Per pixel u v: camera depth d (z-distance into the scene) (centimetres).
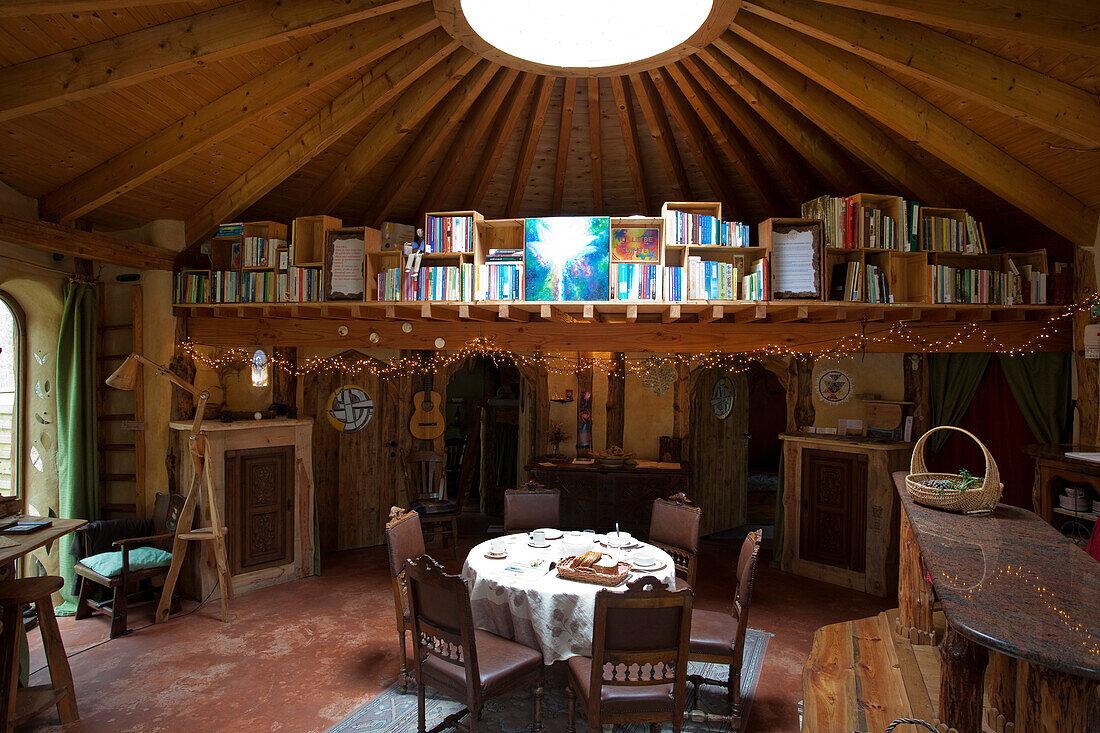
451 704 382
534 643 354
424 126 513
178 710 372
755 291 496
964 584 217
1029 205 457
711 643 352
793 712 380
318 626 496
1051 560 243
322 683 406
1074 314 495
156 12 344
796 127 484
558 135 547
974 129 433
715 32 374
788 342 572
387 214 612
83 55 357
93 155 462
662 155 529
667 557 411
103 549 516
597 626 289
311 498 619
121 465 579
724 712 379
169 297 568
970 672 233
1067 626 184
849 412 649
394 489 737
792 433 663
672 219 501
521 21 390
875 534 585
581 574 361
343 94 451
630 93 494
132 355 468
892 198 504
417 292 517
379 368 715
